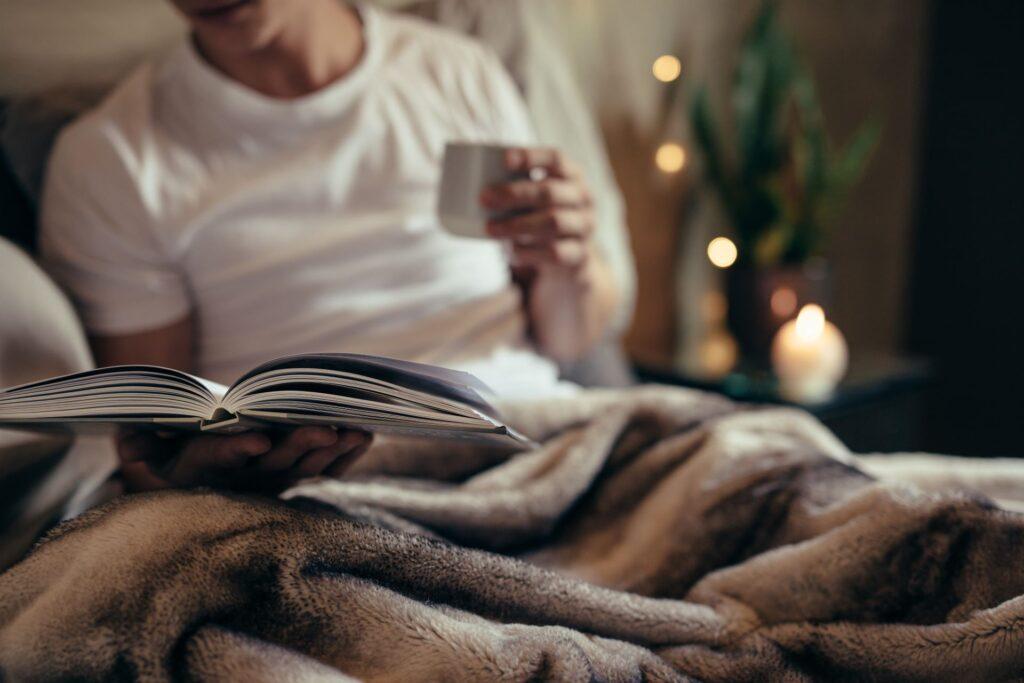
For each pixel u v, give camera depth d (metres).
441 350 1.19
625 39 1.80
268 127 1.17
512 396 1.19
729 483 0.94
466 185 1.08
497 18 1.44
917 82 2.35
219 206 1.15
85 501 1.00
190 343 1.18
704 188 2.00
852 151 1.84
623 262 1.47
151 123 1.17
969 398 2.29
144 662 0.72
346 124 1.19
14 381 0.94
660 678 0.80
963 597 0.83
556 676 0.76
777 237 1.80
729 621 0.85
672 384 1.77
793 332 1.71
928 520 0.85
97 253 1.14
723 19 1.99
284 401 0.78
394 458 1.01
